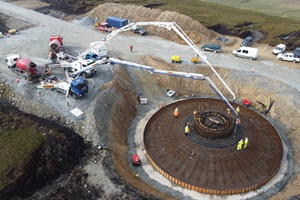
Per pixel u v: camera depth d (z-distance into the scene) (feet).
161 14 225.97
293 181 103.76
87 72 144.25
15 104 132.36
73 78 135.85
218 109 138.62
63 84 131.34
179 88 160.56
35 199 94.12
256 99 147.64
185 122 127.24
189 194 99.04
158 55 179.11
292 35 204.33
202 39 202.49
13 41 192.44
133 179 102.47
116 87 144.87
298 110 131.03
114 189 94.07
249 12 271.49
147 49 188.55
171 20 217.56
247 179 102.01
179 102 145.38
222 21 233.96
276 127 132.57
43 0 295.48
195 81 161.17
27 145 107.04
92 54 160.86
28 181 97.81
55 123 122.11
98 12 250.57
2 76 143.84
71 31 219.20
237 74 156.97
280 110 137.59
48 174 102.06
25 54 172.14
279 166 109.81
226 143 114.32
